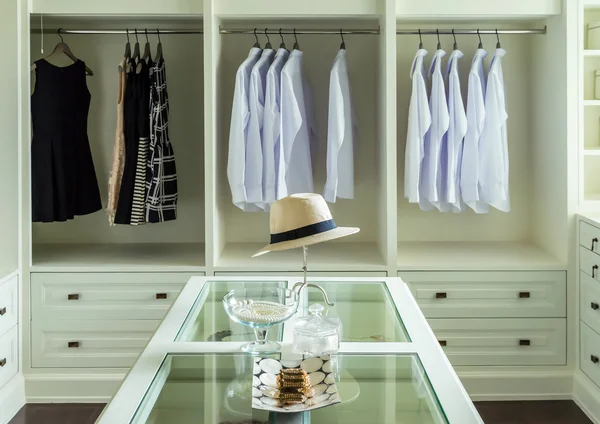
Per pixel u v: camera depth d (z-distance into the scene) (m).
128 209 3.46
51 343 3.38
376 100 3.76
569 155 3.28
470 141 3.45
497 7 3.31
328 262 3.41
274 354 1.77
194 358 1.76
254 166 3.41
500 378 3.36
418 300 3.35
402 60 3.87
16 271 3.27
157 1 3.28
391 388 1.58
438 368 1.66
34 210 3.46
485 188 3.49
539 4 3.30
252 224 3.99
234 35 3.85
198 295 2.34
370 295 2.35
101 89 3.90
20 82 3.23
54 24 3.64
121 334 3.38
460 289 3.34
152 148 3.44
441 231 3.97
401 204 3.96
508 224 3.95
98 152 3.94
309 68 3.88
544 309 3.33
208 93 3.28
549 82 3.50
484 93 3.56
